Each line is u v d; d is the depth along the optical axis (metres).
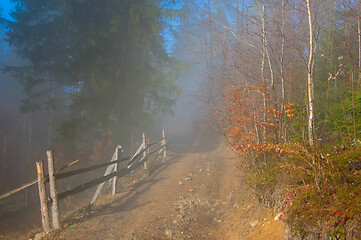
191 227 6.29
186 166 12.46
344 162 4.16
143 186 9.41
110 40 15.64
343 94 6.23
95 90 15.16
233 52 8.37
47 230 5.75
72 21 15.17
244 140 6.64
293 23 7.79
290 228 3.88
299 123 5.90
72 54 15.84
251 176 6.30
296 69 7.34
